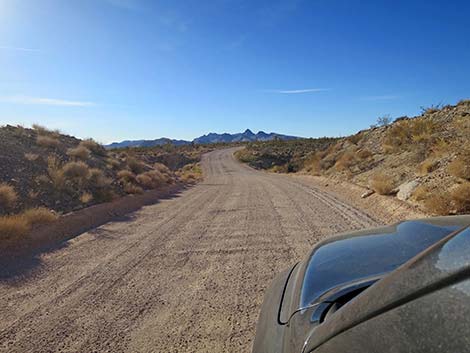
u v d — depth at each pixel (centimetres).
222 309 452
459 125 1460
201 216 1130
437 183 971
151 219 1120
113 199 1454
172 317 438
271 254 675
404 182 1184
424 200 916
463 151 1017
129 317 444
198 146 12519
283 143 8544
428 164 1140
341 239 284
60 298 512
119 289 538
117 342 386
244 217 1070
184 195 1828
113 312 460
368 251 239
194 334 394
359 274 211
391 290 111
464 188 782
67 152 2011
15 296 526
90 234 920
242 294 496
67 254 741
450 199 810
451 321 89
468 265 94
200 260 664
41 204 1195
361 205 1152
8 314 467
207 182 2880
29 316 458
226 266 621
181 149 10875
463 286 92
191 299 489
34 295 527
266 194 1650
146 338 391
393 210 968
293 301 217
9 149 1606
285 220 984
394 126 2150
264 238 798
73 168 1546
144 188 1950
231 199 1528
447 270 98
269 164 6662
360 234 287
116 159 2473
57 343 389
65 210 1200
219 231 895
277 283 276
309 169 3030
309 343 144
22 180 1325
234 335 386
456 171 920
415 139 1612
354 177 1706
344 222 905
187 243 793
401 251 229
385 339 102
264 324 230
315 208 1150
